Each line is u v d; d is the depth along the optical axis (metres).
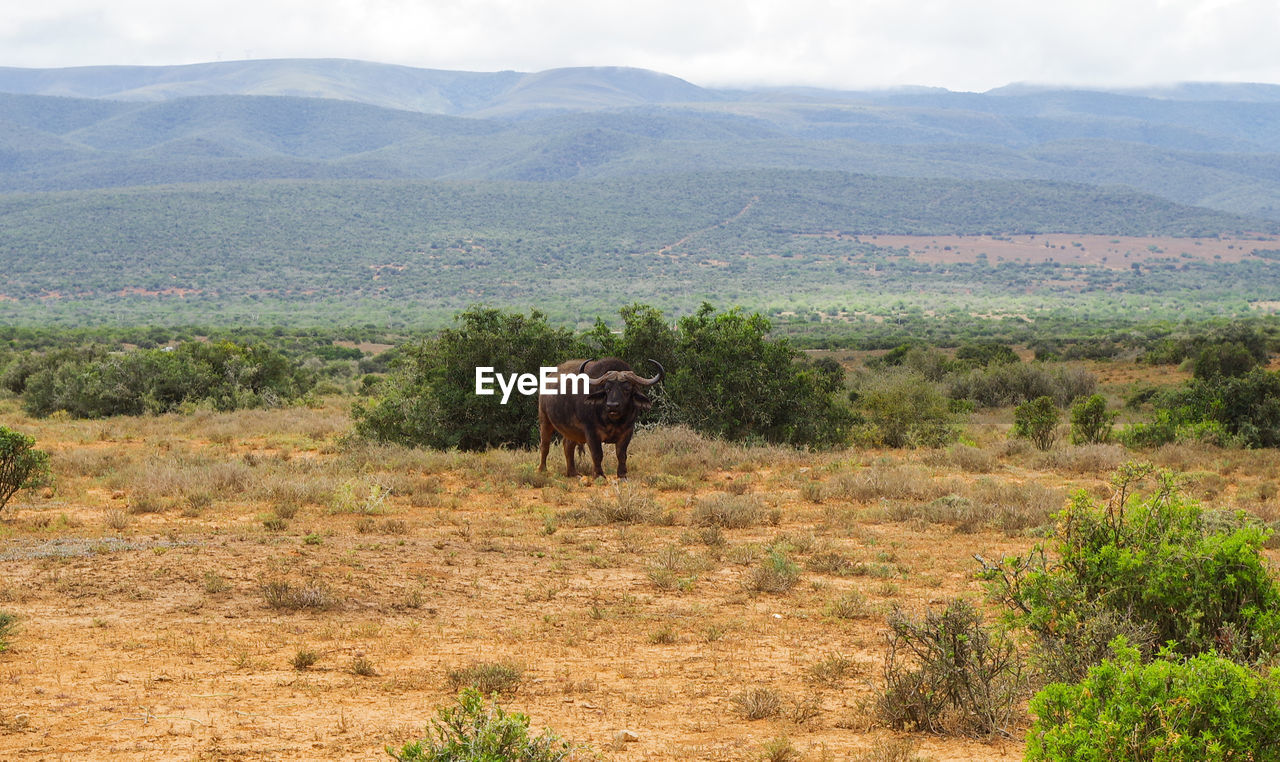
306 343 131.38
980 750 5.79
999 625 7.23
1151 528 7.32
